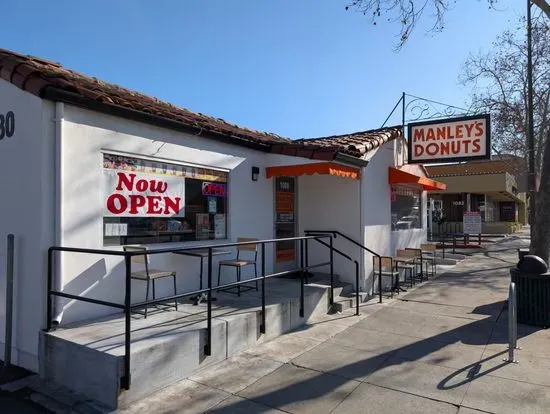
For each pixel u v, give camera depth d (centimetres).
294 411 411
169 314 568
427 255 1443
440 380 482
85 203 524
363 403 427
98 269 538
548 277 692
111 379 410
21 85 489
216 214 734
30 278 497
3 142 532
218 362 526
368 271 927
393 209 1144
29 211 498
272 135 1088
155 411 407
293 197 959
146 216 614
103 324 508
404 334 657
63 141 498
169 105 828
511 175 2727
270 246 859
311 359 546
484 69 2130
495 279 1163
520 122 1947
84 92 503
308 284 820
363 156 892
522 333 659
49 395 436
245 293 719
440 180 2569
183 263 667
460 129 1017
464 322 725
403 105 1136
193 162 677
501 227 3120
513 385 466
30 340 496
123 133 569
